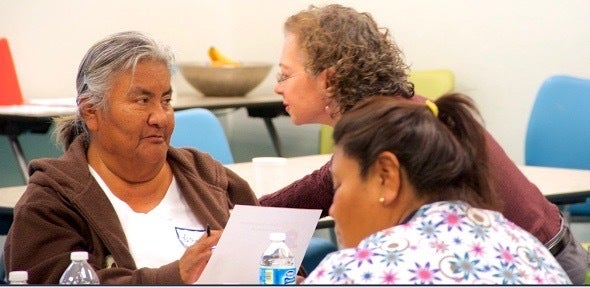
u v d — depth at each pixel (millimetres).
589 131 5777
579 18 6727
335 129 2102
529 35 6969
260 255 2834
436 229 2025
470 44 7266
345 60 3039
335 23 3082
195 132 4918
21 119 6215
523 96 7023
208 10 8555
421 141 2027
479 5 7195
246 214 2885
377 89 3055
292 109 3160
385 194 2059
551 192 4520
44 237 2957
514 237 2076
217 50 8000
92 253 3023
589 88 5805
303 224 2869
